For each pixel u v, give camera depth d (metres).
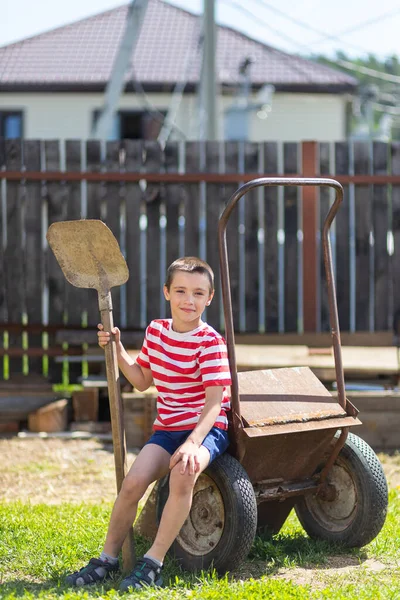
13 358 8.80
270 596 3.58
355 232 8.79
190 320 3.96
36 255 8.70
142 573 3.74
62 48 25.00
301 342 8.82
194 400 3.99
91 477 6.36
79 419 7.96
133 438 7.28
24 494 5.87
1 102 23.97
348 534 4.35
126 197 8.71
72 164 8.66
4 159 8.64
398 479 6.27
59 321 8.74
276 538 4.62
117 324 8.77
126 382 7.80
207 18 14.65
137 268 8.75
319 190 8.79
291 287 8.87
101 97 24.02
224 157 8.72
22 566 4.13
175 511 3.76
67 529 4.70
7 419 7.97
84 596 3.51
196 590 3.65
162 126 23.19
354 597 3.62
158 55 24.72
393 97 30.00
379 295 8.84
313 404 4.24
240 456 4.02
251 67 24.55
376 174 8.77
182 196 8.74
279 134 24.33
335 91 24.11
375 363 7.74
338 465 4.44
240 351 8.33
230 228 8.76
